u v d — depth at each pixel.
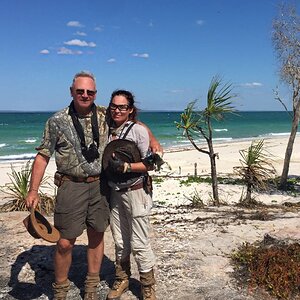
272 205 7.35
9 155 26.22
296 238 3.98
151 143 2.87
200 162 19.66
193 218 5.32
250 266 3.57
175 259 3.81
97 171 2.82
